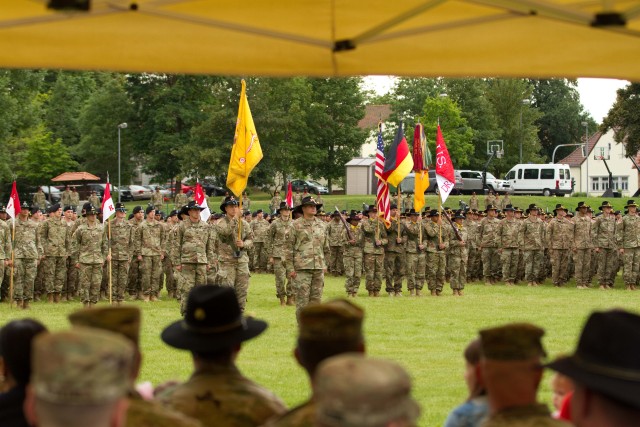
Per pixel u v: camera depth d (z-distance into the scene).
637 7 10.23
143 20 11.10
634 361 6.27
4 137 121.62
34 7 10.56
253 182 139.12
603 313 6.59
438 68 12.10
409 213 53.88
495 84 182.25
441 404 23.22
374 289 52.44
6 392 8.39
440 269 53.03
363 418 5.12
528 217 60.47
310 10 11.04
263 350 31.84
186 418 8.37
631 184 184.88
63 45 11.47
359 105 154.88
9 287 51.16
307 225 39.59
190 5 10.73
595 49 11.70
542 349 8.10
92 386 5.13
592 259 61.84
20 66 11.61
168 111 138.62
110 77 154.25
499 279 64.06
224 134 132.88
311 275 39.78
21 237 47.12
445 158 52.97
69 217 60.06
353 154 157.25
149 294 51.03
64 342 5.18
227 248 41.78
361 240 52.38
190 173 136.00
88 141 147.25
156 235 51.09
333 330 8.28
